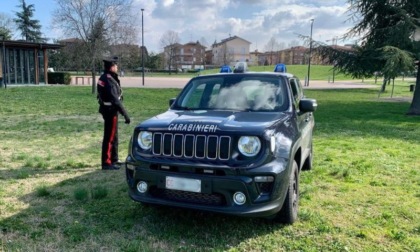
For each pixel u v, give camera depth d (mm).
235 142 3428
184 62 119438
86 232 3719
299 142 4203
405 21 15148
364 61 16984
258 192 3400
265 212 3400
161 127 3691
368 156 7582
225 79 4938
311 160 6379
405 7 15914
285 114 4227
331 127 12023
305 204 4648
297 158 4352
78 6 22188
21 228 3799
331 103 21359
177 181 3523
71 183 5461
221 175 3389
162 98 22469
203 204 3514
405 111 17297
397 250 3414
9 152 7637
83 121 12484
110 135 6223
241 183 3324
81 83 36875
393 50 14578
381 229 3875
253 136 3430
